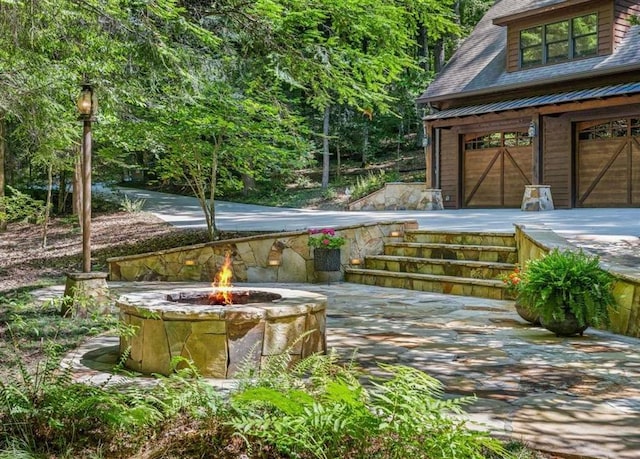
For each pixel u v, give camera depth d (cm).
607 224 1052
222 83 906
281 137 1033
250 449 255
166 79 837
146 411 277
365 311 703
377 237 1055
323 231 980
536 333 574
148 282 984
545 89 1803
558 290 554
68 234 1504
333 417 238
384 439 244
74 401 290
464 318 656
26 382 321
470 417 329
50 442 284
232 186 1221
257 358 438
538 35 1870
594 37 1739
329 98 868
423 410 236
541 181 1755
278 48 805
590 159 1712
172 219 1633
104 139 1211
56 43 766
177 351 434
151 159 2573
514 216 1361
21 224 1778
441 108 2127
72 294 634
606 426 315
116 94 857
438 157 2077
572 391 380
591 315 536
